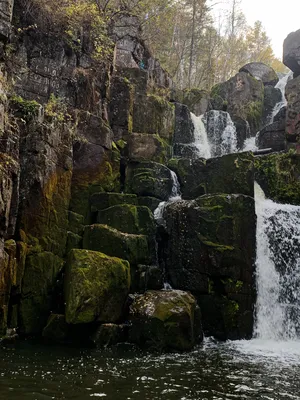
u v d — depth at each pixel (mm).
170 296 9836
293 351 10023
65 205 11469
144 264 11516
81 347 8906
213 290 11414
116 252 11164
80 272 9422
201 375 7406
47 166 10664
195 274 11523
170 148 16781
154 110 17188
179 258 11852
